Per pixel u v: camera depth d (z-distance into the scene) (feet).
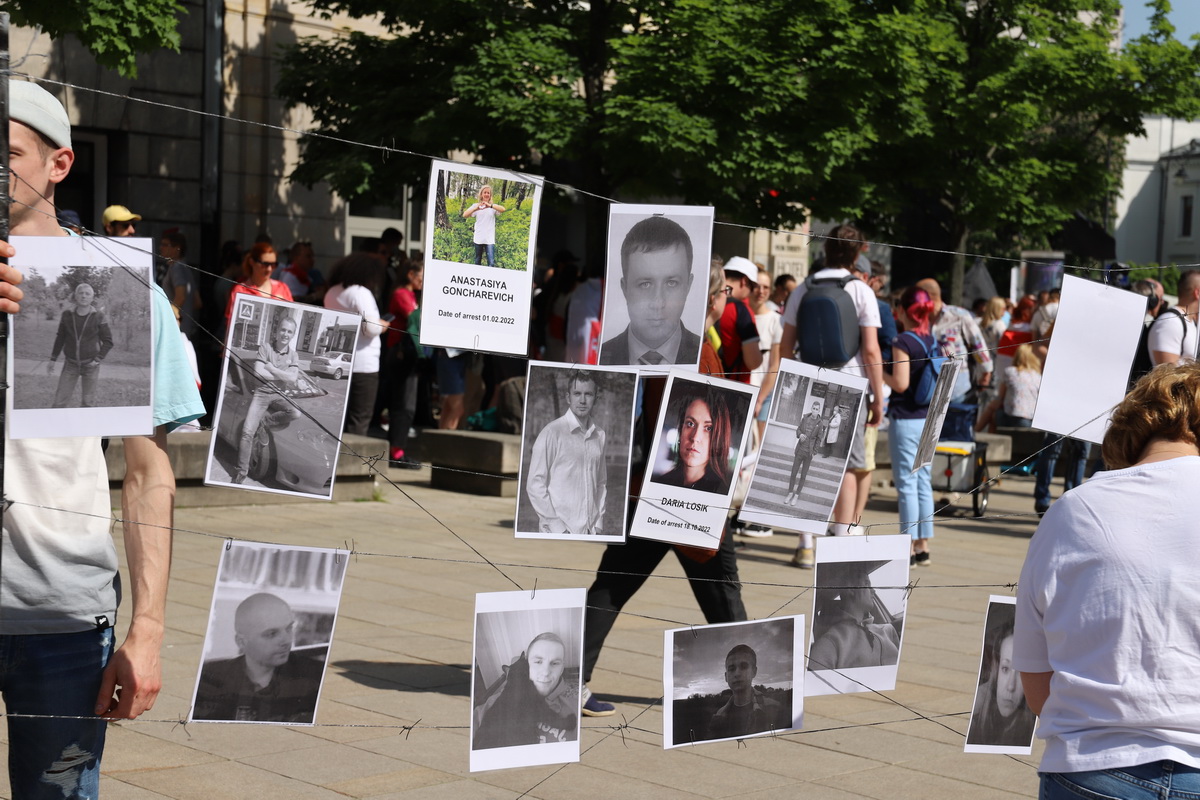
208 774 13.91
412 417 41.09
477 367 47.24
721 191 48.29
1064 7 69.36
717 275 16.97
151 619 8.32
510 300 9.97
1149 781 7.21
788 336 24.03
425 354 40.27
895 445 28.55
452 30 49.08
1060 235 90.74
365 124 49.34
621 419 10.61
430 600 22.75
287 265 49.73
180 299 39.04
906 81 49.32
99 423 8.08
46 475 8.23
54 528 8.21
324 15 54.13
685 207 10.62
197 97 56.95
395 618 21.33
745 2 46.91
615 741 15.65
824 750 15.65
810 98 47.06
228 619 9.32
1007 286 84.74
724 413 11.09
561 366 10.48
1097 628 7.49
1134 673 7.38
